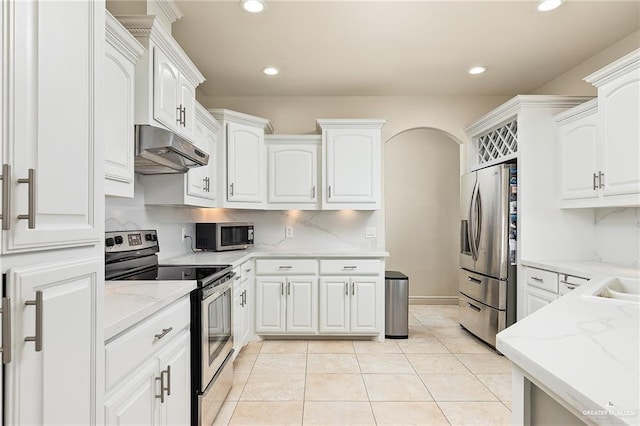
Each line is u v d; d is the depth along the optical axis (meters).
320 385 2.68
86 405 0.95
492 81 3.84
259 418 2.23
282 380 2.76
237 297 3.07
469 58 3.31
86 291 0.96
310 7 2.53
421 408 2.36
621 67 2.44
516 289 3.31
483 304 3.57
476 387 2.65
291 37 2.94
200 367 1.92
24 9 0.75
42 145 0.80
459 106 4.26
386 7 2.53
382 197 4.23
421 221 5.44
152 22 1.91
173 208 3.24
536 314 1.09
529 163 3.22
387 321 3.79
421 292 5.41
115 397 1.14
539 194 3.23
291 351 3.39
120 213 2.38
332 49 3.14
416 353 3.35
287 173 3.95
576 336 0.88
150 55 1.95
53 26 0.84
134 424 1.26
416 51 3.18
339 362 3.12
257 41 3.00
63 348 0.86
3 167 0.70
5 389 0.71
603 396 0.57
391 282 3.78
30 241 0.76
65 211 0.88
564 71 3.59
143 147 1.91
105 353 1.08
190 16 2.62
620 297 1.49
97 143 1.01
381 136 4.25
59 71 0.86
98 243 1.02
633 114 2.39
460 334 3.93
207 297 2.00
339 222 4.23
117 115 1.70
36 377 0.77
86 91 0.97
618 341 0.84
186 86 2.46
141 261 2.47
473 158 4.19
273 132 4.27
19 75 0.74
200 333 1.93
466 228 3.98
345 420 2.21
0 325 0.70
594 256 3.22
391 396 2.52
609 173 2.59
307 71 3.59
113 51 1.66
